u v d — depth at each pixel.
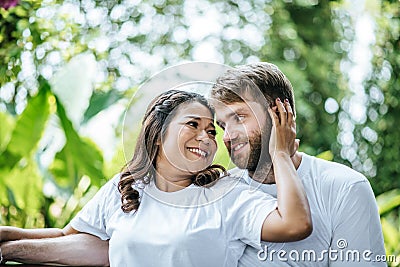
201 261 2.24
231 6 7.00
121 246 2.31
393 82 6.71
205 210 2.29
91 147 3.96
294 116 2.48
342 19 6.97
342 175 2.43
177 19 6.86
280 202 2.24
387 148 6.67
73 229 2.58
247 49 6.98
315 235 2.37
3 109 4.84
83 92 4.30
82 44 5.74
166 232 2.26
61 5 5.41
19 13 4.77
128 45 6.52
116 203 2.46
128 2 6.54
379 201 4.17
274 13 7.04
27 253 2.49
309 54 6.98
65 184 4.04
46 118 3.88
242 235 2.29
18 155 3.92
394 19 6.62
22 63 5.02
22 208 4.02
